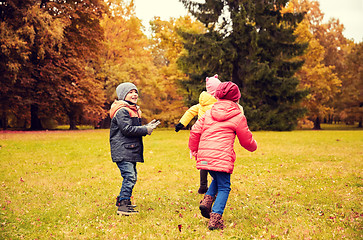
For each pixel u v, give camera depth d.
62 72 23.84
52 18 21.86
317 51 36.00
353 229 3.23
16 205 4.28
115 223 3.56
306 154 9.16
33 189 5.25
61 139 14.19
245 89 24.55
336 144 12.08
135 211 3.97
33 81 22.34
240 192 4.96
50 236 3.18
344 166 7.07
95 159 8.66
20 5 20.69
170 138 15.75
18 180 5.98
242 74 24.12
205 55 23.84
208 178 5.98
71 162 8.13
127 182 4.04
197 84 25.77
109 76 33.56
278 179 5.86
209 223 3.35
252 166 7.32
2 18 21.00
